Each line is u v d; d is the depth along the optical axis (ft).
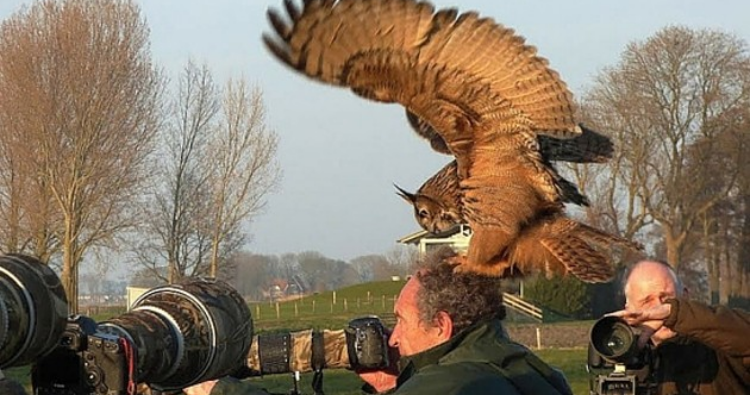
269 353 18.17
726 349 16.24
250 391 16.80
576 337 114.21
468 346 13.10
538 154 14.80
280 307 211.61
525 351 13.32
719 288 193.06
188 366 14.28
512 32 14.40
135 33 139.64
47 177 135.23
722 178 183.01
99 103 135.54
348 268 392.47
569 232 15.07
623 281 20.36
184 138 158.51
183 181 158.40
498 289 13.61
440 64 14.42
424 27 14.32
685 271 191.72
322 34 14.07
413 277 13.61
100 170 136.87
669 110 176.45
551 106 14.34
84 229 141.08
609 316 16.47
